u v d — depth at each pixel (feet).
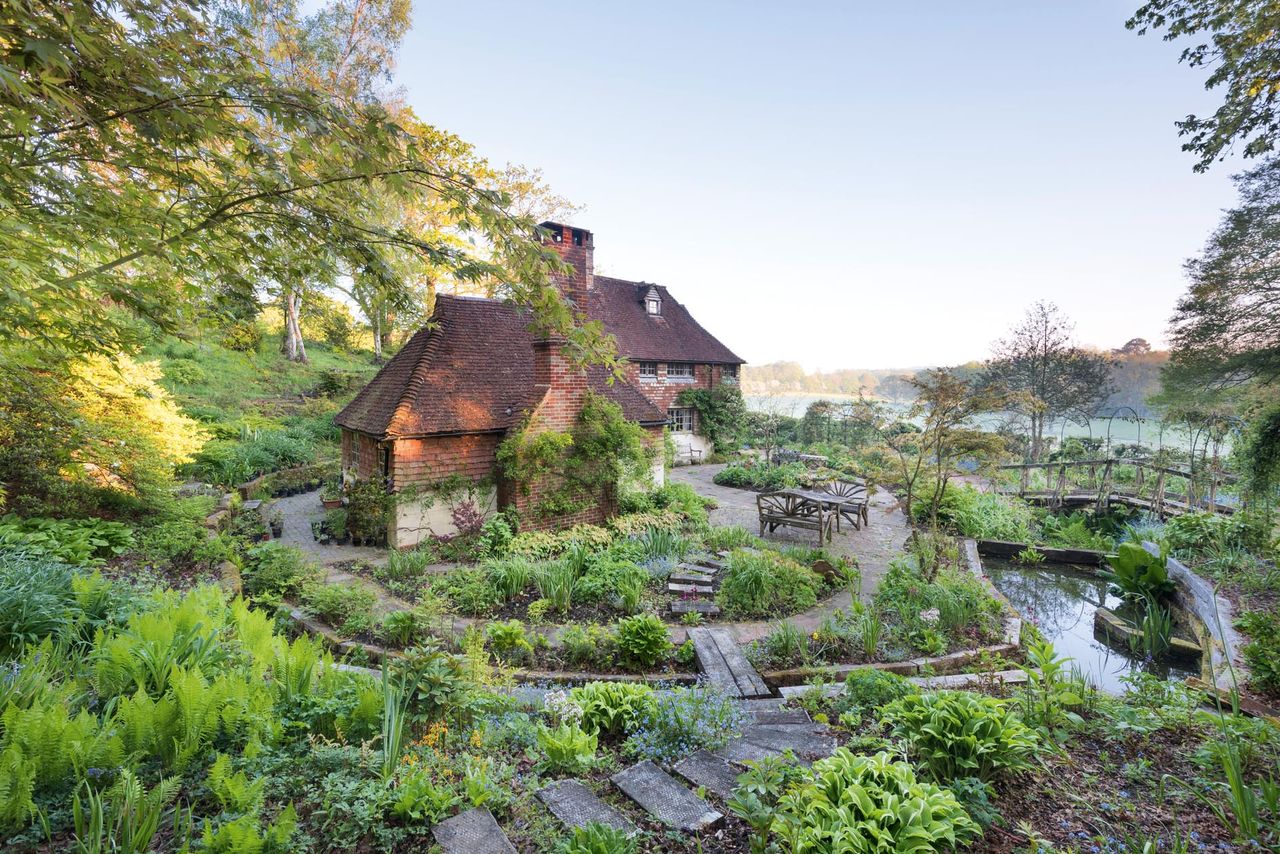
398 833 9.08
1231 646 21.71
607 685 15.58
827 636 21.84
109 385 27.32
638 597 26.13
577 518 39.78
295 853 8.37
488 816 9.77
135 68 7.80
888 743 11.93
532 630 23.43
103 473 27.25
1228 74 20.12
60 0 6.66
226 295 12.54
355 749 10.88
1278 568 28.68
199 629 13.98
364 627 22.07
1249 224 42.16
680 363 81.41
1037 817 10.63
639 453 41.16
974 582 27.48
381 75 72.54
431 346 39.91
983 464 28.22
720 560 32.55
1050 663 14.64
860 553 37.35
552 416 38.11
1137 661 23.86
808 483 53.78
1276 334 41.52
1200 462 47.55
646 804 10.88
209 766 10.22
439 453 36.58
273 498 48.39
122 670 11.84
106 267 10.21
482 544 33.22
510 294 11.51
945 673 20.27
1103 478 51.49
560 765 12.12
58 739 9.03
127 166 9.21
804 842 8.43
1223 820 10.36
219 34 9.08
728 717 14.58
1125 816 10.73
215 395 69.00
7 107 7.23
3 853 7.89
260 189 10.13
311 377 83.61
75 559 21.90
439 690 12.50
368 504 34.50
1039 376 79.05
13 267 8.91
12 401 21.21
